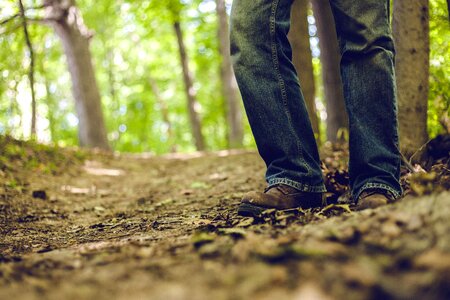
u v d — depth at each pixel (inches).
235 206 119.6
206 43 652.7
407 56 123.0
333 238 56.6
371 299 38.5
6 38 333.1
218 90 764.0
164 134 916.6
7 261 67.9
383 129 83.4
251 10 86.6
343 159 151.8
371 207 77.1
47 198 176.9
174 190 193.3
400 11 124.5
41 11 454.9
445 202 58.3
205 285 44.6
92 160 300.4
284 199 85.3
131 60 796.6
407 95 122.8
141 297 43.1
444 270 41.6
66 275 54.7
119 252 66.4
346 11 84.4
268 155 88.4
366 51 83.6
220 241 64.0
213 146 930.7
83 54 470.3
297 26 237.1
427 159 120.3
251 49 86.7
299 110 86.9
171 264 54.5
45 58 565.0
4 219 139.9
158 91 786.8
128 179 252.4
